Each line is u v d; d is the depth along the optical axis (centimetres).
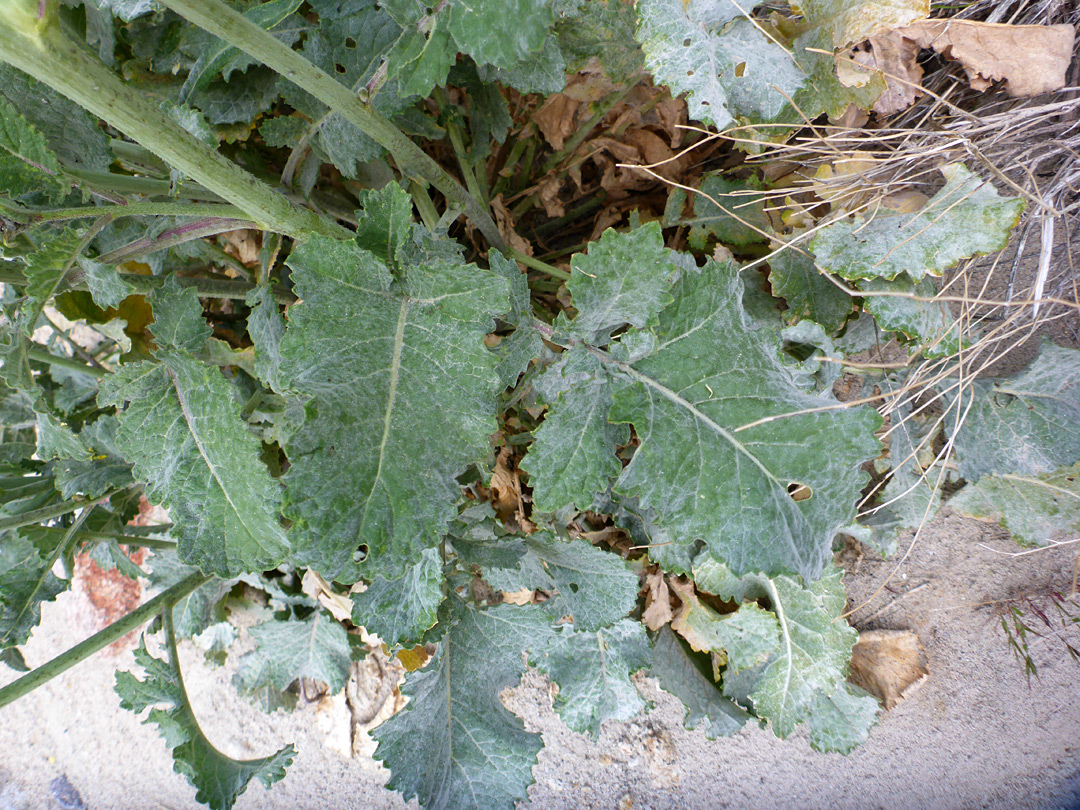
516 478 41
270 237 32
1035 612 41
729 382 30
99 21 33
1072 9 32
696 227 39
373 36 32
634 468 29
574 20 33
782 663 40
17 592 35
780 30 32
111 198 31
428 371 26
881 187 34
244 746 50
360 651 44
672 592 42
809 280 36
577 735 46
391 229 27
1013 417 36
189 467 29
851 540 43
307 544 23
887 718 43
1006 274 38
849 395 40
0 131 25
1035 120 33
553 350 38
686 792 44
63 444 31
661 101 40
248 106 35
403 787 34
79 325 55
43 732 55
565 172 43
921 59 35
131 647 54
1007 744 42
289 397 27
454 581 35
